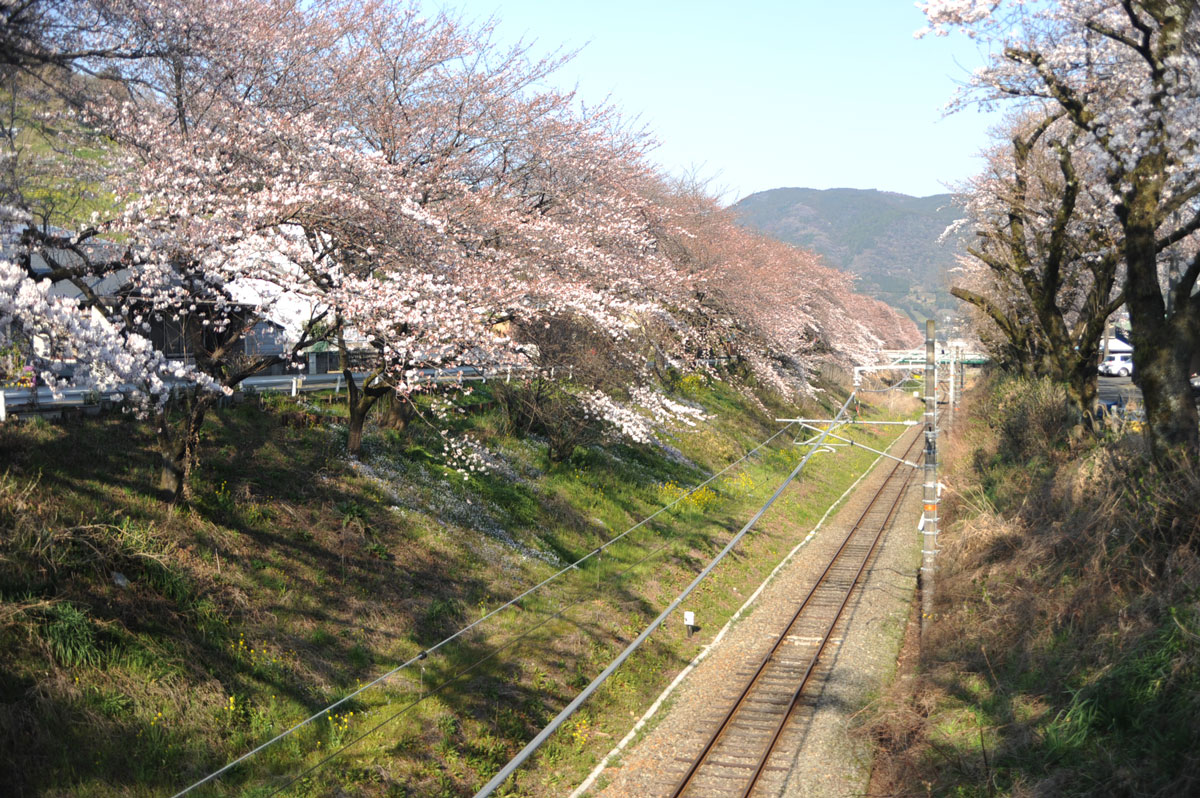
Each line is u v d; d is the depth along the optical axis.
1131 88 15.64
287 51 16.97
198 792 10.38
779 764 14.38
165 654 11.73
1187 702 10.95
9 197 11.52
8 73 10.97
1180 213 18.38
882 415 61.97
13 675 10.23
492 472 22.05
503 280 17.39
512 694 15.08
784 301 40.16
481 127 19.55
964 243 30.73
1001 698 13.88
